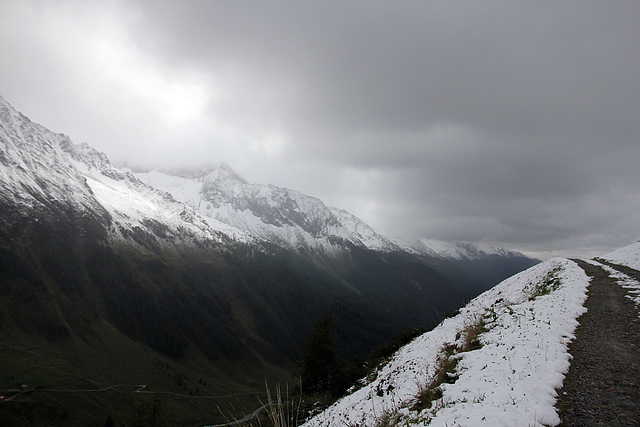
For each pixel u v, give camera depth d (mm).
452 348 19484
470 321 24453
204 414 120875
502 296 35094
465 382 11219
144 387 132875
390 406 15773
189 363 170250
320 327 41719
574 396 9047
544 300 21750
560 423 7734
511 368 11195
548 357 11727
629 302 19625
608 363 11094
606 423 7562
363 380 28656
